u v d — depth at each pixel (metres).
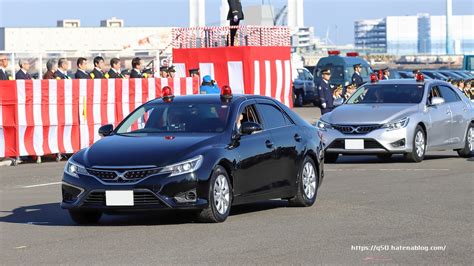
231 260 19.33
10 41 134.25
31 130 44.19
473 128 45.75
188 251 20.45
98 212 25.03
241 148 25.20
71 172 24.00
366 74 96.38
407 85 43.81
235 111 25.91
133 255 20.14
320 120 42.00
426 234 22.42
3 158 45.44
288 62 63.31
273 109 27.56
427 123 42.50
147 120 26.14
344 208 27.34
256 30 62.50
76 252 20.70
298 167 27.44
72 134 45.59
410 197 29.73
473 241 21.38
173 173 23.39
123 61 62.81
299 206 27.81
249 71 60.38
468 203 28.14
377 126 40.94
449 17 199.88
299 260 19.28
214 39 64.06
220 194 24.38
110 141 24.92
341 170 39.19
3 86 43.47
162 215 26.39
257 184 25.77
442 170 38.66
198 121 25.69
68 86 45.34
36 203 30.02
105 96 46.66
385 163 42.16
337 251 20.27
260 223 24.47
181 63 62.56
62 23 158.00
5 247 21.56
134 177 23.44
